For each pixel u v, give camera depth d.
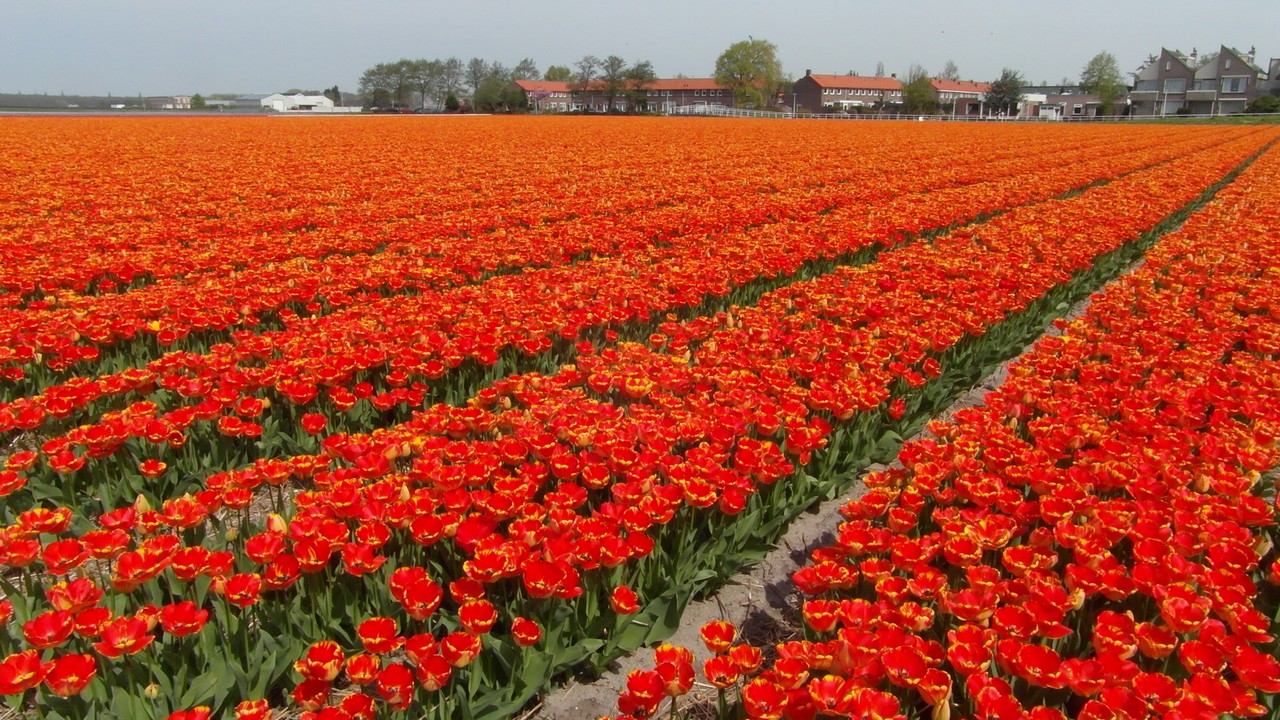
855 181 24.08
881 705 3.24
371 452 5.12
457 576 4.59
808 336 8.07
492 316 8.58
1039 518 4.84
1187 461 5.42
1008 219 16.50
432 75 137.88
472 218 16.17
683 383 6.59
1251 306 9.85
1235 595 3.83
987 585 3.90
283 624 4.12
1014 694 3.70
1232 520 4.61
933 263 12.02
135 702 3.69
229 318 8.60
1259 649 3.95
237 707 3.51
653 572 4.75
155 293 9.43
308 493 4.74
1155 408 6.78
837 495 6.48
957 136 51.28
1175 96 131.25
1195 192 20.97
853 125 73.00
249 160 28.17
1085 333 8.66
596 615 4.40
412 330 7.86
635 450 5.72
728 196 21.12
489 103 113.25
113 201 17.36
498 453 5.38
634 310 9.25
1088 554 4.02
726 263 11.38
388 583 4.37
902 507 4.81
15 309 9.59
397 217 17.20
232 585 3.85
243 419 6.57
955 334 7.92
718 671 3.46
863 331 8.46
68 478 5.60
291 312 9.20
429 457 5.17
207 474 6.03
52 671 3.37
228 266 11.70
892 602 3.91
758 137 47.97
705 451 5.32
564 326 8.50
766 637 4.93
